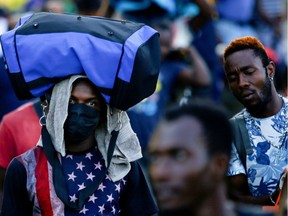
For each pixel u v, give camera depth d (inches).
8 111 563.2
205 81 630.5
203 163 207.3
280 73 703.1
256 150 357.1
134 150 343.3
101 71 328.5
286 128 358.6
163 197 207.3
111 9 590.9
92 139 339.9
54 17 340.5
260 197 351.3
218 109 212.8
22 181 331.9
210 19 668.7
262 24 816.3
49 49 330.6
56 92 329.7
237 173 354.6
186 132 208.8
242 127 360.5
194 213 207.9
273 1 868.6
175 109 213.6
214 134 209.5
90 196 333.4
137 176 347.9
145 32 342.0
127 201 347.3
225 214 208.8
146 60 335.0
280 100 363.3
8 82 557.6
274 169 356.2
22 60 335.3
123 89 331.3
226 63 362.3
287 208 282.5
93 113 330.3
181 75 609.0
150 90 343.3
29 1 737.0
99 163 338.6
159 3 585.3
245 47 359.3
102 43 331.0
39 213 333.4
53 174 330.3
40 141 335.0
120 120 341.4
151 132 511.5
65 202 327.9
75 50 327.9
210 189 207.8
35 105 418.9
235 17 783.7
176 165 207.6
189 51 625.6
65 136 332.2
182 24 660.7
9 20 642.8
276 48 812.6
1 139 414.3
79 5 591.5
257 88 356.5
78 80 329.1
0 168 412.5
